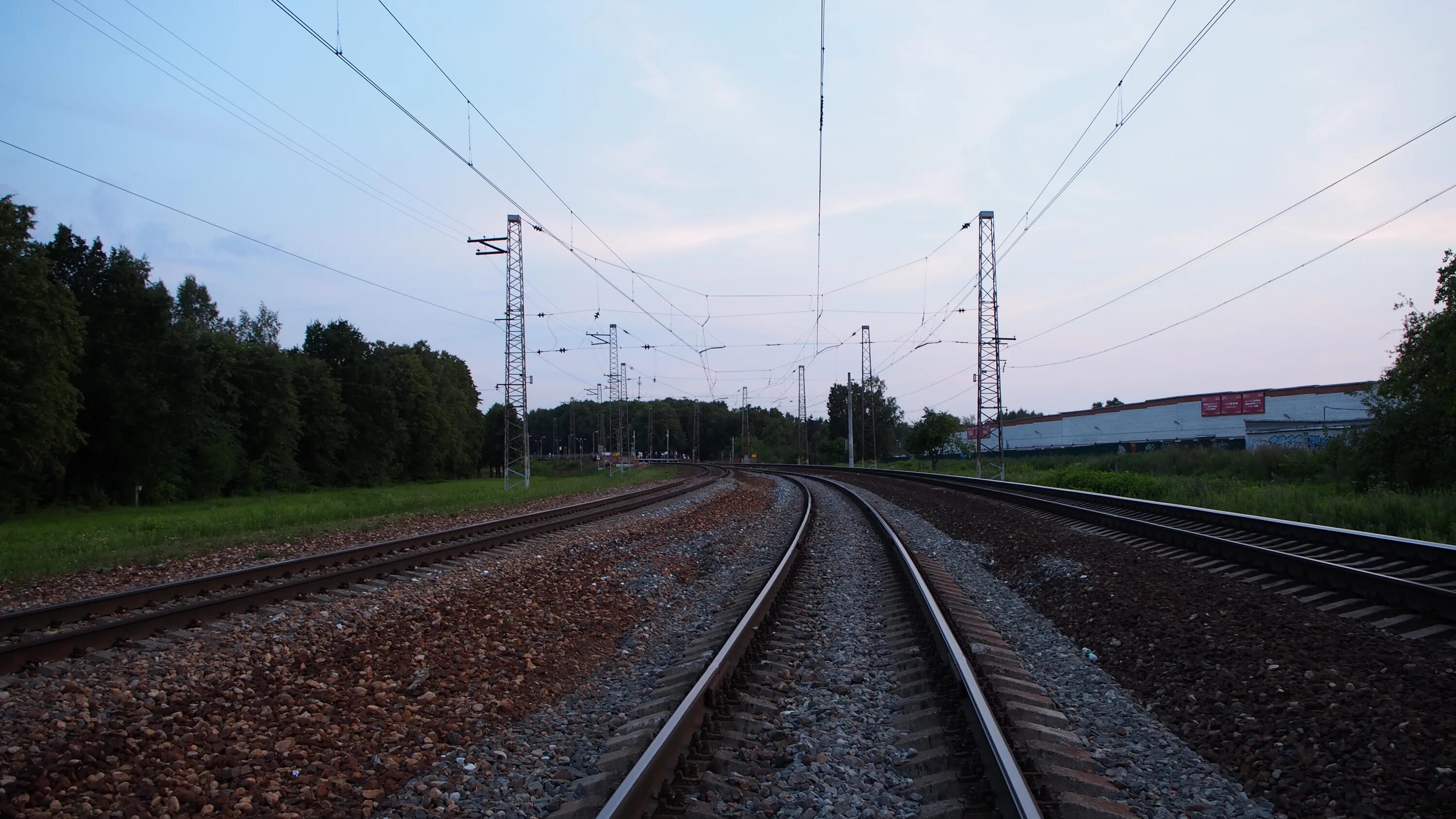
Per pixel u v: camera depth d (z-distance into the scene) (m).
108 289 49.38
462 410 101.06
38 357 35.88
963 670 6.88
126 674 7.26
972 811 4.82
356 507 29.02
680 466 111.25
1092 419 81.81
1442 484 25.20
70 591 11.82
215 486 55.41
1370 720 5.62
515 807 5.29
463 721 6.85
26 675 7.13
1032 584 13.16
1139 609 9.61
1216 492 27.16
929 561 15.85
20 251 36.03
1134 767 5.67
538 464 131.62
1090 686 7.61
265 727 6.27
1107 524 18.97
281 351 67.38
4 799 4.75
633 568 14.76
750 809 5.05
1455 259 21.67
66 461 47.00
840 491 39.44
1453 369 22.91
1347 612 8.97
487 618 9.83
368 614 9.78
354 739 6.26
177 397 51.75
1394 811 4.58
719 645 8.78
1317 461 34.38
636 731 6.40
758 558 16.59
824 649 9.04
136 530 22.67
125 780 5.20
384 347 90.50
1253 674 6.89
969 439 100.06
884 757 5.85
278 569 12.30
